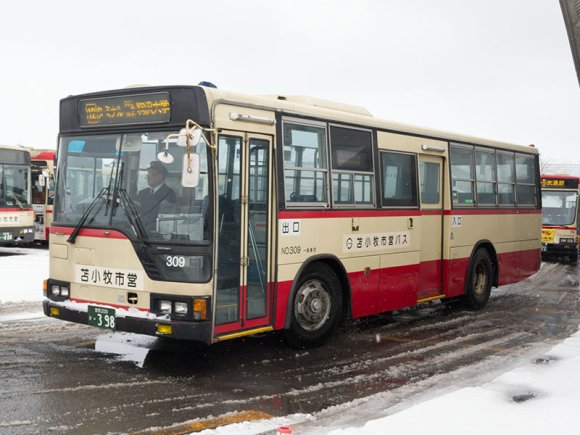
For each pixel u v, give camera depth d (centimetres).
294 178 781
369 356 812
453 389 673
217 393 638
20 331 880
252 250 725
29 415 552
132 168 703
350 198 877
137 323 673
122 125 714
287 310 774
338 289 868
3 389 620
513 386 655
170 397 618
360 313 900
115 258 697
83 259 724
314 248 810
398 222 969
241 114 705
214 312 668
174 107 679
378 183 929
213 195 665
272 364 759
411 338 930
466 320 1091
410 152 1005
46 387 631
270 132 747
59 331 884
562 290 1515
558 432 515
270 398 629
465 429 520
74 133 755
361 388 672
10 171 1961
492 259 1261
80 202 738
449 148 1105
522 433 513
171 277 666
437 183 1091
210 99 673
